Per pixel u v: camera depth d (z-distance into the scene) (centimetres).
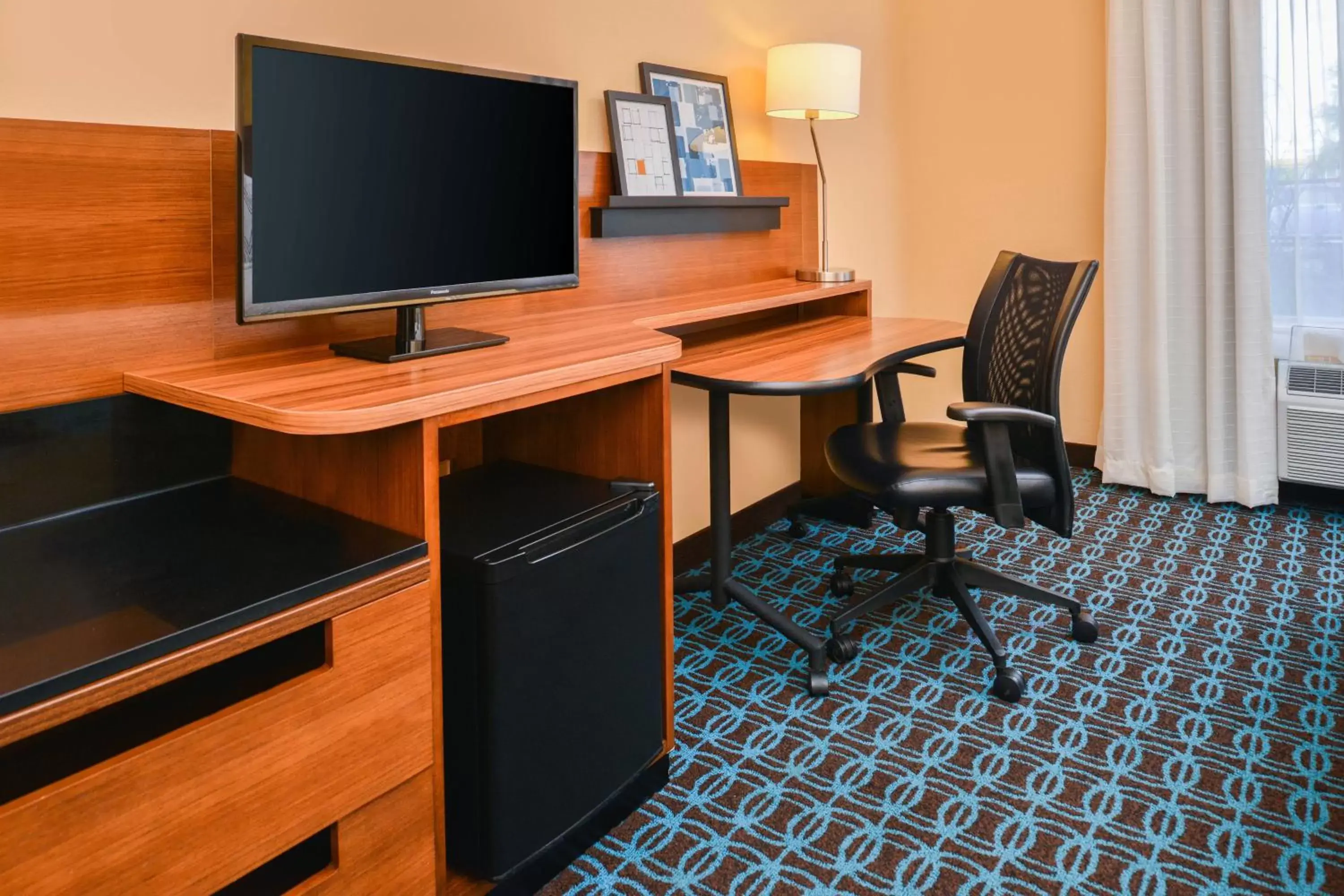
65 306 119
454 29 173
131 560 106
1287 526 273
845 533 278
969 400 221
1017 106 325
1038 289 200
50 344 118
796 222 282
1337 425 273
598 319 185
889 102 336
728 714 178
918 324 251
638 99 216
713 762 162
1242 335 280
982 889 131
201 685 108
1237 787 152
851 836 142
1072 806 148
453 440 169
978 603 226
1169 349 297
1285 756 160
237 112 112
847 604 226
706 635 212
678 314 194
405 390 112
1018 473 183
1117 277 300
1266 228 275
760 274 265
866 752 165
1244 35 268
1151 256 292
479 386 115
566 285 166
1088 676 190
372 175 129
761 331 242
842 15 303
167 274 129
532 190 157
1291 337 283
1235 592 228
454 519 132
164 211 128
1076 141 316
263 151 115
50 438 120
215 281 134
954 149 340
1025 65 321
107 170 121
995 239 337
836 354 201
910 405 357
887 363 198
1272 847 137
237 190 114
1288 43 272
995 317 214
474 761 121
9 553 109
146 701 105
